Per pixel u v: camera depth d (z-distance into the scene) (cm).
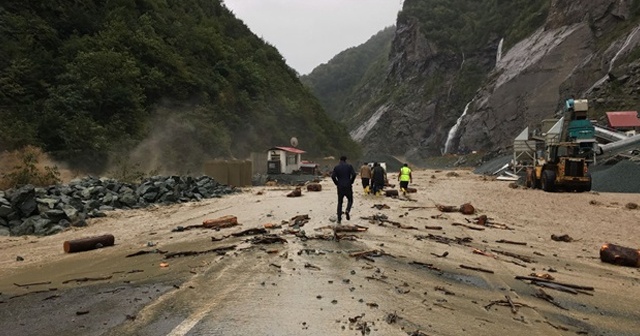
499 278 632
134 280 611
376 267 676
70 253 816
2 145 2170
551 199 1803
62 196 1278
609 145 2603
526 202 1694
